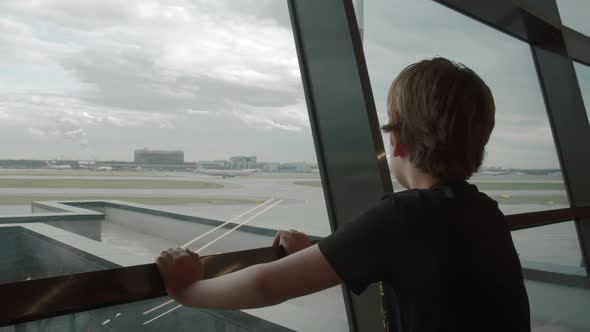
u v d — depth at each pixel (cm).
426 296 61
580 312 271
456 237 63
